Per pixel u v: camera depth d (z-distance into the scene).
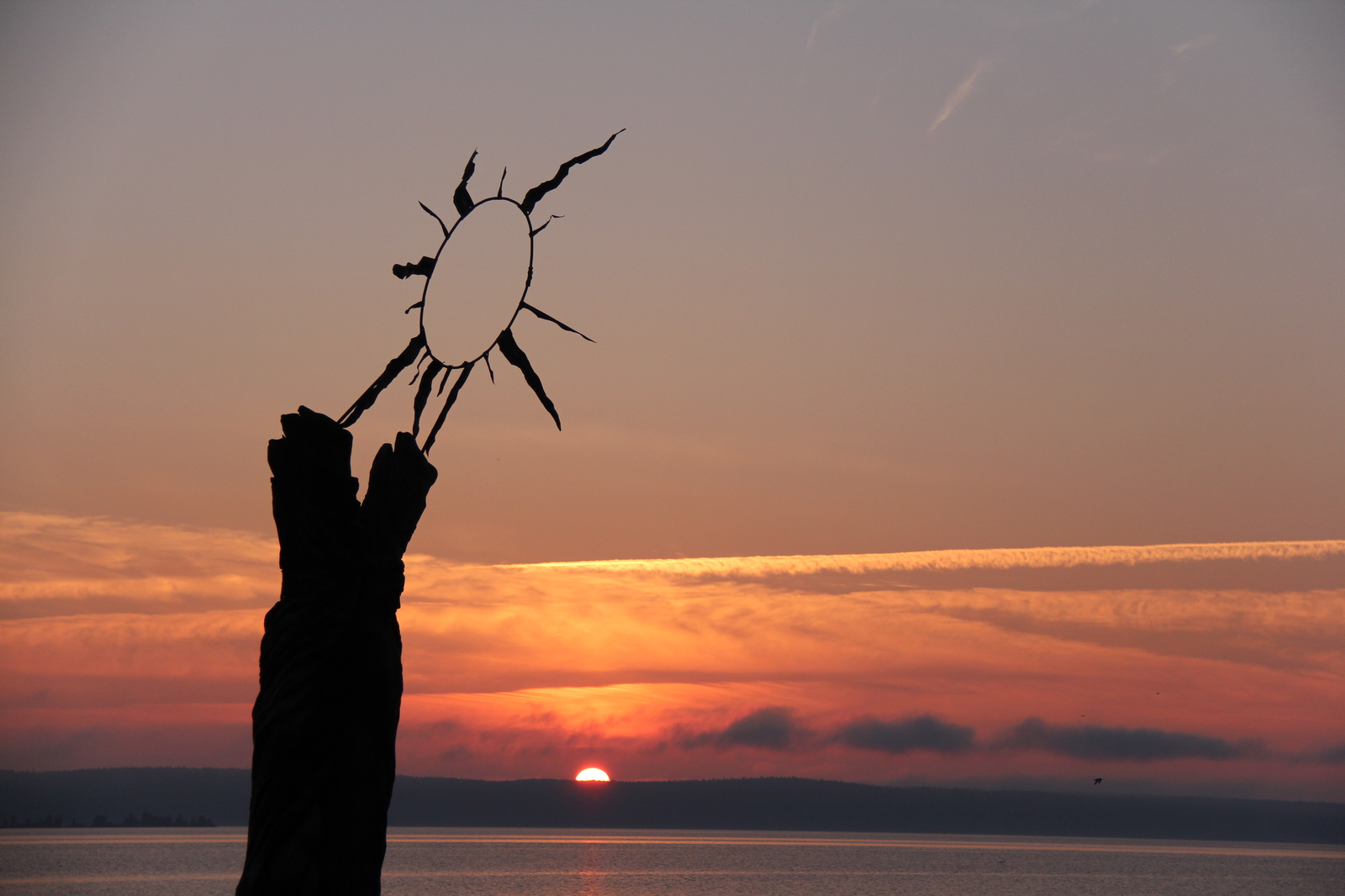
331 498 19.14
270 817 17.91
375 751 18.91
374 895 18.77
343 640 18.66
